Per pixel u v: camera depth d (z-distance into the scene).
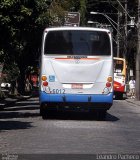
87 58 24.88
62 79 24.83
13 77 55.38
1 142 16.75
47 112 26.12
